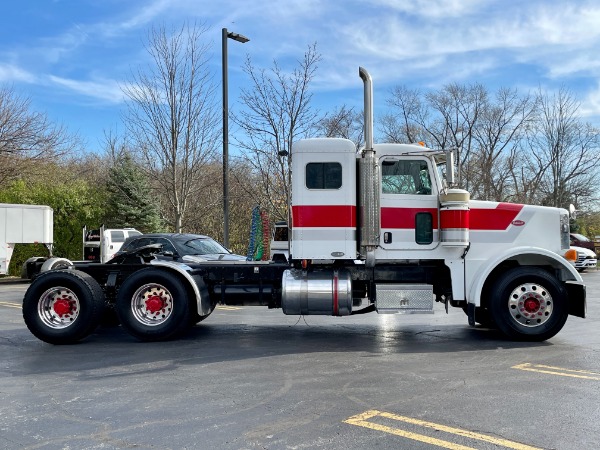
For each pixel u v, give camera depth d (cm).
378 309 786
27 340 861
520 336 765
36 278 824
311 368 633
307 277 790
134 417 465
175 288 816
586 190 3731
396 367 631
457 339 815
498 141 4047
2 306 1314
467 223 779
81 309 814
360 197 790
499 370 609
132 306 823
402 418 448
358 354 711
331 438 407
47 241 1936
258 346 778
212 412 474
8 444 407
